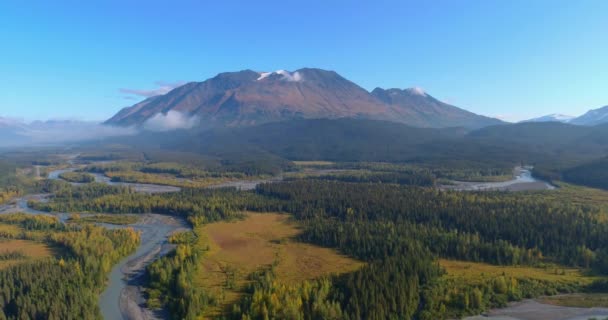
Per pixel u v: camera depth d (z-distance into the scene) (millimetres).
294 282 176750
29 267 178625
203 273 191000
